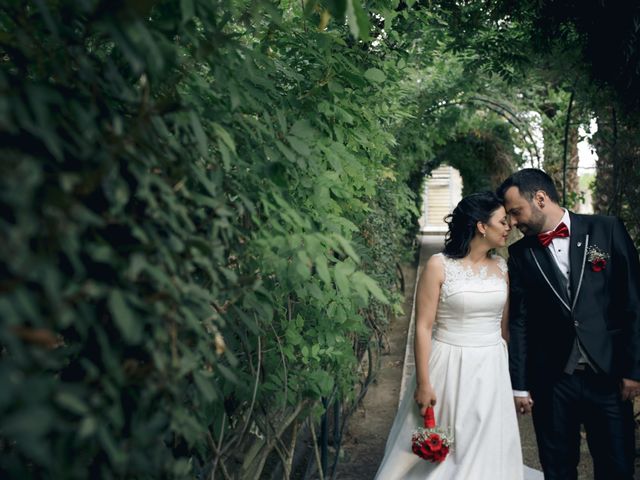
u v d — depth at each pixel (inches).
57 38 44.0
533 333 118.3
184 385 54.7
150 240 46.0
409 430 115.6
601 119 218.4
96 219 37.2
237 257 64.8
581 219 115.3
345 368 119.0
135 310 42.9
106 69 47.9
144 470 43.4
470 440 108.4
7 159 33.4
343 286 61.7
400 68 134.6
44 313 38.1
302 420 111.3
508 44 219.3
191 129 56.9
